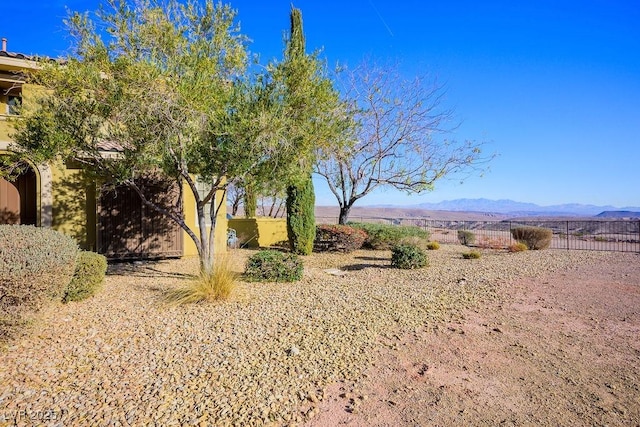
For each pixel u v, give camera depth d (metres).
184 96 5.49
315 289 7.01
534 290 7.36
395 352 4.12
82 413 2.85
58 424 2.71
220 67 6.36
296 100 6.63
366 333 4.66
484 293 7.02
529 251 14.70
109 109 5.71
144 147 5.91
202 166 6.87
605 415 2.90
